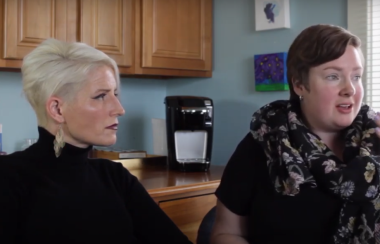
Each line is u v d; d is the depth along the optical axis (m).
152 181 2.28
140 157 2.72
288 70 1.35
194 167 2.59
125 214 1.36
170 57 2.76
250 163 1.38
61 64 1.24
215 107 2.99
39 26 2.27
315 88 1.27
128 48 2.60
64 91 1.25
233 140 2.92
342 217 1.22
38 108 1.27
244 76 2.86
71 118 1.26
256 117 1.42
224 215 1.42
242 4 2.85
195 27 2.88
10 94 2.59
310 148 1.29
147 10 2.65
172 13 2.77
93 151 2.76
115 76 1.33
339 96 1.25
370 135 1.28
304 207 1.27
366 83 2.44
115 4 2.54
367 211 1.21
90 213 1.28
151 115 3.18
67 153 1.28
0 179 1.20
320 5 2.57
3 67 2.25
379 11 2.39
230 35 2.91
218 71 2.97
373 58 2.43
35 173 1.24
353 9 2.46
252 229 1.35
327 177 1.23
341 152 1.34
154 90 3.19
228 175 1.41
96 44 2.46
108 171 1.40
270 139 1.35
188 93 3.12
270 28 2.70
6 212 1.17
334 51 1.22
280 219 1.29
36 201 1.21
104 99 1.28
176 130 2.60
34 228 1.19
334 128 1.30
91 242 1.26
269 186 1.32
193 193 2.26
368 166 1.21
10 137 2.60
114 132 1.30
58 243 1.21
